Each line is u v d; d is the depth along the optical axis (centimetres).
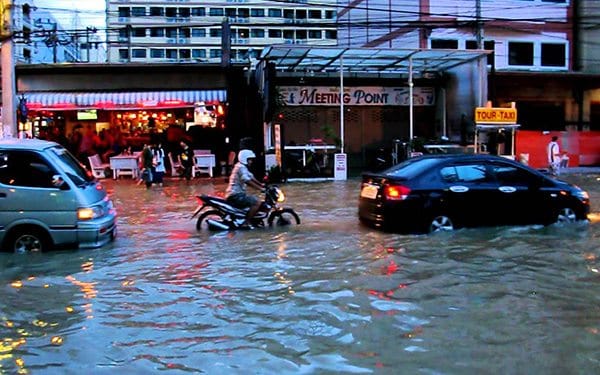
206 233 1089
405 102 2547
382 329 536
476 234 1000
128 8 9350
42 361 470
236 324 557
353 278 723
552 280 706
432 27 2595
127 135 2588
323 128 2269
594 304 609
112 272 777
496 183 1055
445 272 746
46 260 851
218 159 2483
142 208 1451
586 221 1110
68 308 616
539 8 2981
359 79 2500
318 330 536
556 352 476
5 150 894
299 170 2212
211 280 728
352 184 2020
